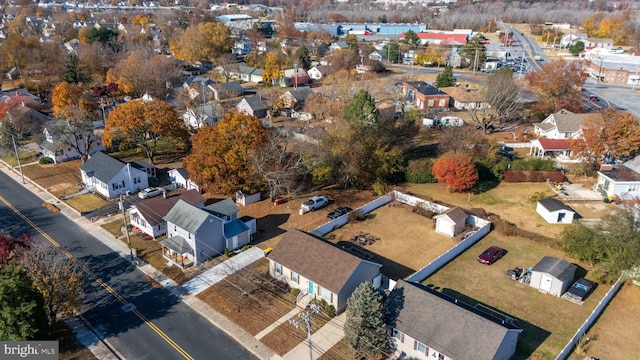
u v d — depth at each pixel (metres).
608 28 182.12
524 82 107.44
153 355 36.25
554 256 49.72
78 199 62.72
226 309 41.47
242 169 59.62
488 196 63.84
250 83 132.00
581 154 67.44
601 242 45.28
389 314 37.25
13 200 62.69
